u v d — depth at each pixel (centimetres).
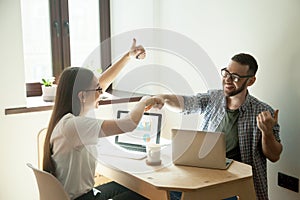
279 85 223
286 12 214
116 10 312
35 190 258
